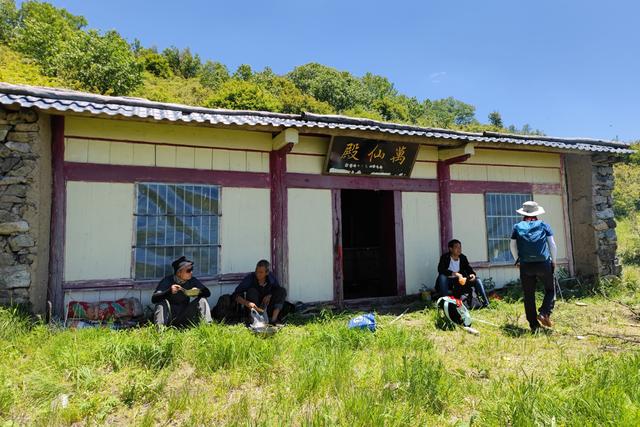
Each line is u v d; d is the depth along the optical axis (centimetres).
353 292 965
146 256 612
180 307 540
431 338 509
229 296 604
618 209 1599
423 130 733
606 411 271
